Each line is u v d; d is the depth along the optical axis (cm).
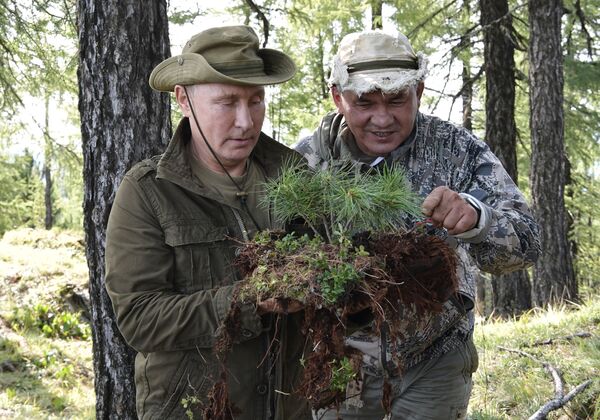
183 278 169
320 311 149
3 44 649
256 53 174
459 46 921
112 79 272
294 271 146
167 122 282
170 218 168
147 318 161
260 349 172
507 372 442
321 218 168
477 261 200
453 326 222
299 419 186
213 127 167
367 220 163
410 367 222
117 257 166
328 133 228
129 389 276
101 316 275
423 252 159
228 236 173
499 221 190
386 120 206
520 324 560
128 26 272
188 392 169
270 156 190
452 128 221
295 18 718
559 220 812
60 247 1297
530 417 353
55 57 651
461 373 227
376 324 147
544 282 817
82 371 781
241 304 154
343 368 148
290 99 982
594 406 364
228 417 163
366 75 203
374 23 957
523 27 969
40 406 643
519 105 1055
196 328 158
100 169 274
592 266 1325
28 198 2881
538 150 814
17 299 961
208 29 170
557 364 429
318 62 1188
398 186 167
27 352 779
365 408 228
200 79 163
